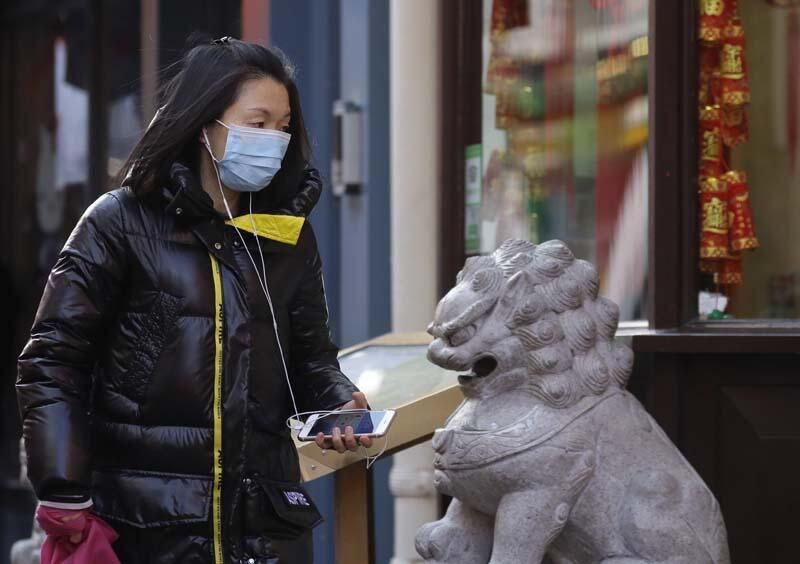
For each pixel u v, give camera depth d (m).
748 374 11.85
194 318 8.74
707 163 12.56
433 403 10.66
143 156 8.82
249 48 9.06
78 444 8.43
